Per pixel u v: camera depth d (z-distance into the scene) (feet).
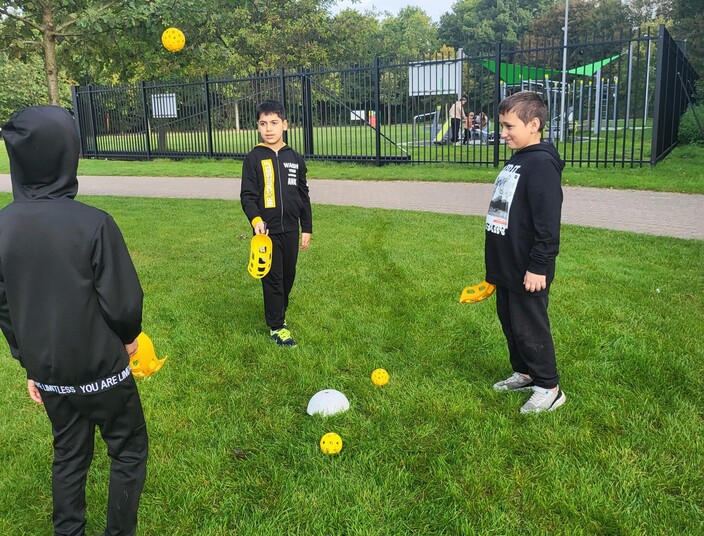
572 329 14.08
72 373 6.33
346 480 8.84
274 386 11.91
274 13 112.06
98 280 6.24
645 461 9.07
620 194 33.47
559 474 8.86
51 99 28.66
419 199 34.19
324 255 21.65
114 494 6.99
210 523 8.04
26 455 9.71
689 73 68.03
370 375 12.31
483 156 54.49
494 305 15.97
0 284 6.25
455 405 10.90
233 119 62.49
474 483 8.71
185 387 11.87
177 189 40.98
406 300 16.62
